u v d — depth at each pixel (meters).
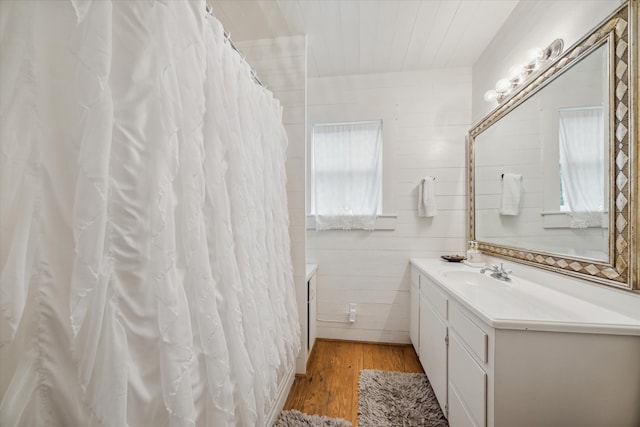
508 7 1.58
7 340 0.43
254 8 1.55
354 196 2.31
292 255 1.81
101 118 0.47
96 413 0.49
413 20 1.67
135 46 0.55
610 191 0.93
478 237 2.01
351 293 2.32
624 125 0.89
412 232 2.26
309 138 2.36
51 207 0.47
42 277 0.47
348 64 2.16
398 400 1.53
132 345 0.56
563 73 1.19
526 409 0.86
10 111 0.43
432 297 1.60
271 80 1.81
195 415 0.66
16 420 0.45
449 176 2.22
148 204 0.58
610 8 0.96
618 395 0.81
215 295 0.81
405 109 2.26
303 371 1.80
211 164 0.83
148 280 0.58
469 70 2.20
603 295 0.97
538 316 0.89
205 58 0.78
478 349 0.98
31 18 0.45
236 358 0.85
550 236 1.27
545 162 1.31
